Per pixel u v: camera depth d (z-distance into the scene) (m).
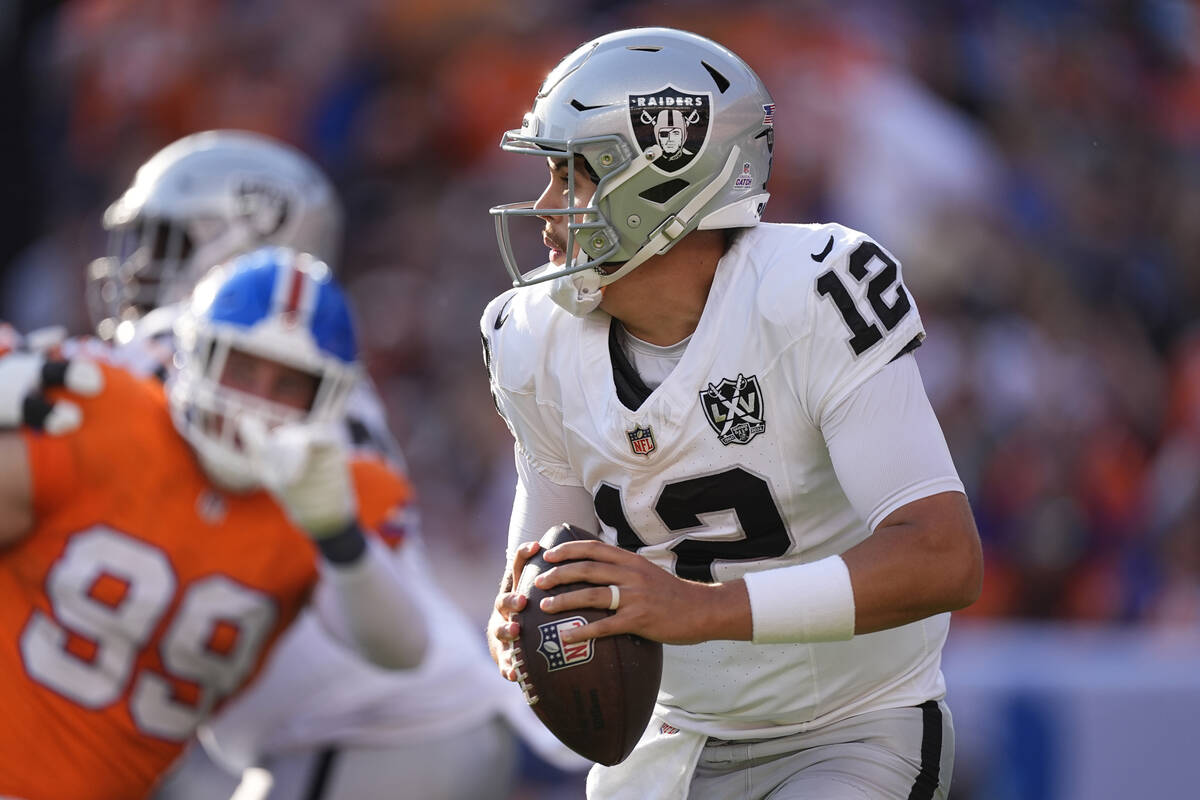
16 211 32.06
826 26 27.39
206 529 10.26
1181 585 23.42
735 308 8.22
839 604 7.56
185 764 14.47
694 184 8.21
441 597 12.88
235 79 30.38
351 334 10.77
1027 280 26.89
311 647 12.16
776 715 8.84
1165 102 31.22
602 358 8.52
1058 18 30.56
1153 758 17.09
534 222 27.47
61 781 10.03
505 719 12.89
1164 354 28.14
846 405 7.95
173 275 14.09
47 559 9.98
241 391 10.40
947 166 26.47
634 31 8.54
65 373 10.04
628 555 7.82
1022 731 17.00
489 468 24.58
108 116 31.05
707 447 8.29
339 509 10.05
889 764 8.58
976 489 23.69
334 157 29.66
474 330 26.59
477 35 29.59
